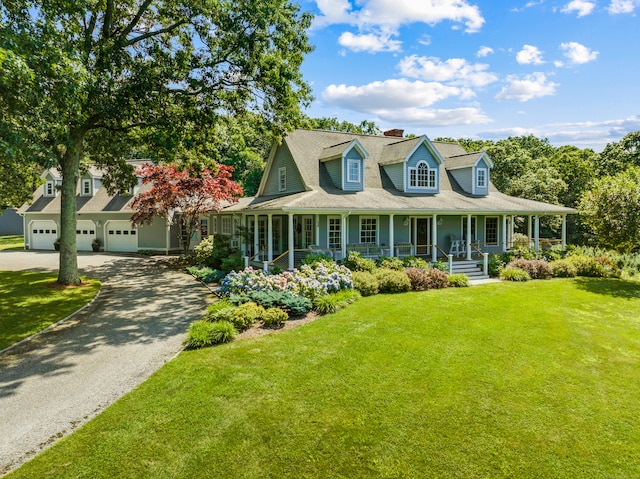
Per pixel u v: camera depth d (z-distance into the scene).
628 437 5.21
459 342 8.64
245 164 44.75
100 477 4.31
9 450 4.79
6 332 9.38
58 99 9.99
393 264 16.67
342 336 8.90
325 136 22.75
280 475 4.39
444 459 4.69
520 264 18.27
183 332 9.44
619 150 39.62
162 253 27.77
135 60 13.86
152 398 6.02
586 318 11.02
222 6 13.52
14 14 10.17
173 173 21.84
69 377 6.88
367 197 18.41
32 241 31.38
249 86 15.53
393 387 6.44
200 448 4.83
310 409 5.73
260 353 7.87
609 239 18.11
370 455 4.75
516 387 6.55
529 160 36.19
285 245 21.61
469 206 19.78
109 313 11.30
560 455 4.81
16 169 18.67
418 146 20.81
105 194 30.42
